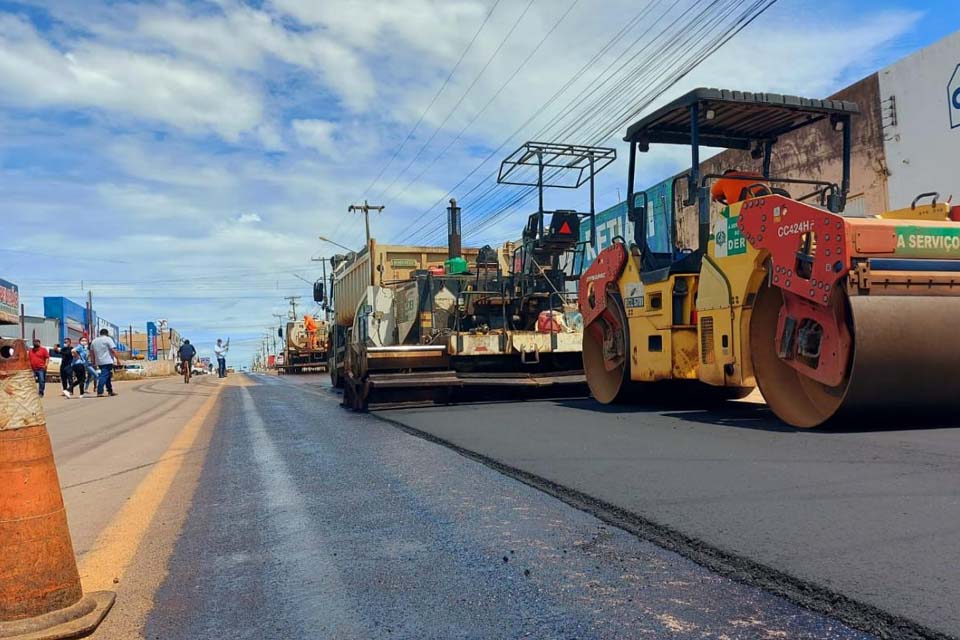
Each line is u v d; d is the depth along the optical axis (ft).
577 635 8.64
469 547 12.10
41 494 9.52
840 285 19.45
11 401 9.41
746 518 12.35
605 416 26.76
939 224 19.76
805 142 55.21
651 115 27.43
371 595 10.23
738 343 23.30
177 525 14.65
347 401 37.63
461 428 25.00
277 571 11.45
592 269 32.42
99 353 60.59
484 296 39.60
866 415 19.85
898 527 11.41
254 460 22.07
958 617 8.26
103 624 9.62
